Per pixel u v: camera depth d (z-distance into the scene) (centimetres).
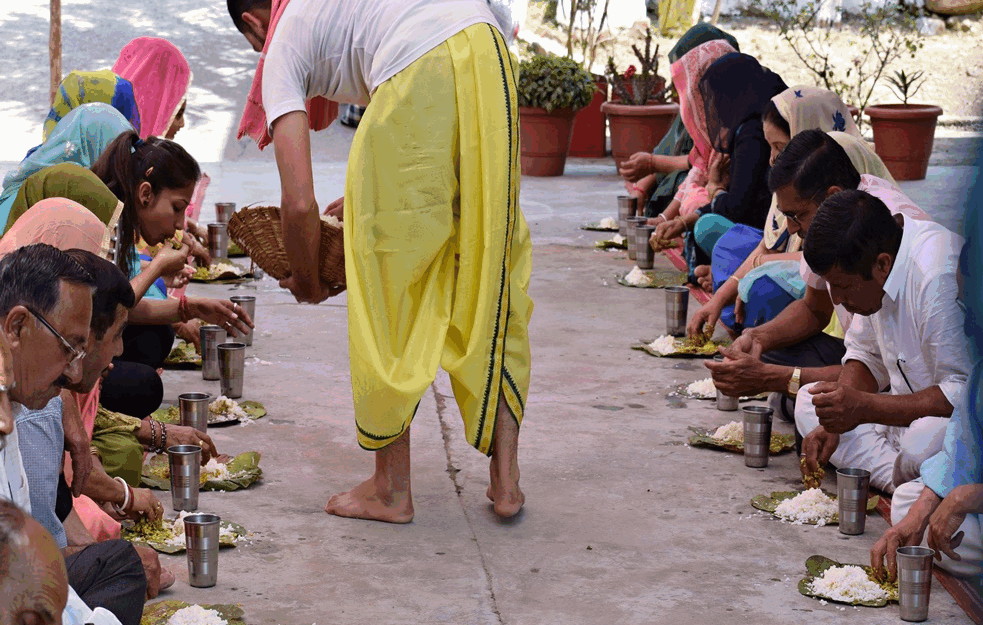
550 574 375
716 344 618
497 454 418
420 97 389
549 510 425
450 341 409
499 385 408
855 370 440
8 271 262
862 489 402
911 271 391
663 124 1123
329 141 1234
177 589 358
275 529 405
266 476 451
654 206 853
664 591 363
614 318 680
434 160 391
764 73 670
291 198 395
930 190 1045
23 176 492
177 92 734
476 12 402
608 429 507
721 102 671
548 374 580
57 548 187
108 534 353
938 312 385
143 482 433
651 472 461
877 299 398
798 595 361
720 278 636
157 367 501
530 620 345
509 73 403
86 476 339
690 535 404
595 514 421
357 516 416
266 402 533
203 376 560
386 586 365
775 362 488
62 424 320
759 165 659
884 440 437
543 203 1012
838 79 1424
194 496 410
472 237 400
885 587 359
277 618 342
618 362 601
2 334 245
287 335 639
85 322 267
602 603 356
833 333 508
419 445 491
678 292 629
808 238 392
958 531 354
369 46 397
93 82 611
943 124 1312
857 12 1532
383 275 393
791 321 482
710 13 1543
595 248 855
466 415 409
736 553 390
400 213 390
